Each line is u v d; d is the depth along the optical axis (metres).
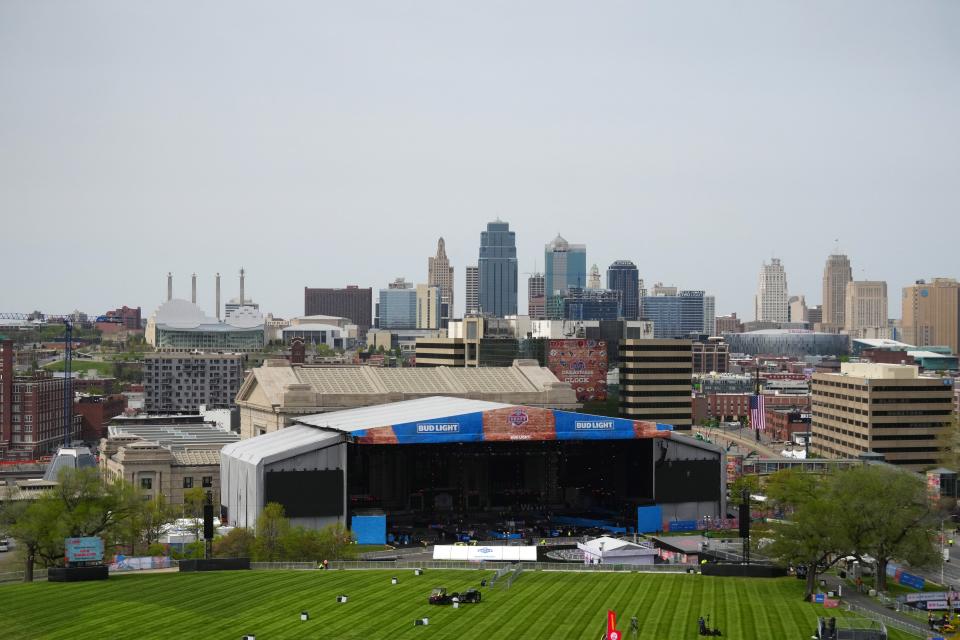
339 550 185.50
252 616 133.75
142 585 153.75
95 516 174.25
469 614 135.12
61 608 138.12
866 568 184.88
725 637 125.25
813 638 125.25
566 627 128.62
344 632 125.88
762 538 181.62
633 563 174.75
